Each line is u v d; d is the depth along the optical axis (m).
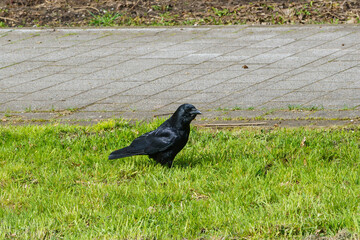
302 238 6.26
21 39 18.06
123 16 19.52
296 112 11.40
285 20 18.64
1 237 6.44
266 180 7.96
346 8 19.19
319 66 14.53
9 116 12.02
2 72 15.21
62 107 12.52
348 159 8.73
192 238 6.42
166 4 20.31
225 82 13.70
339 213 6.73
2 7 20.62
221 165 8.70
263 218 6.70
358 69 14.14
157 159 8.76
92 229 6.63
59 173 8.63
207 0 20.47
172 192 7.75
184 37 17.59
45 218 6.94
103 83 14.05
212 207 7.11
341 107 11.56
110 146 9.82
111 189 7.85
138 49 16.69
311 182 7.86
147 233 6.42
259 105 12.01
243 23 18.64
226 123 10.95
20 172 8.79
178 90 13.31
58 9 20.34
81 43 17.48
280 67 14.62
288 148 9.30
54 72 15.07
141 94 13.15
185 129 8.60
